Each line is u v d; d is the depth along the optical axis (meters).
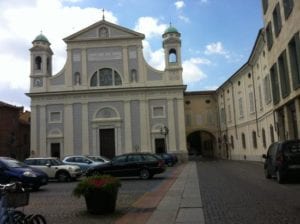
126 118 56.72
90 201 11.80
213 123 68.19
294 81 23.72
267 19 31.06
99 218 11.05
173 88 56.91
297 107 23.91
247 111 47.91
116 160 27.16
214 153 69.94
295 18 22.23
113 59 58.00
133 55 58.00
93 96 57.25
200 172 30.53
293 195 14.01
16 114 61.16
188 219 10.27
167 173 31.50
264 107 38.50
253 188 16.91
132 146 56.22
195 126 68.44
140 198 15.34
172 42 57.91
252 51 40.22
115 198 12.00
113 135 56.81
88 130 56.69
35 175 19.86
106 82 57.78
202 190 17.06
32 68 57.84
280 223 9.21
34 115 57.34
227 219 10.02
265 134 39.12
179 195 15.66
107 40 58.22
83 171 31.77
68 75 57.81
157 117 56.91
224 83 59.12
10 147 58.56
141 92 57.03
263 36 34.41
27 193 7.70
